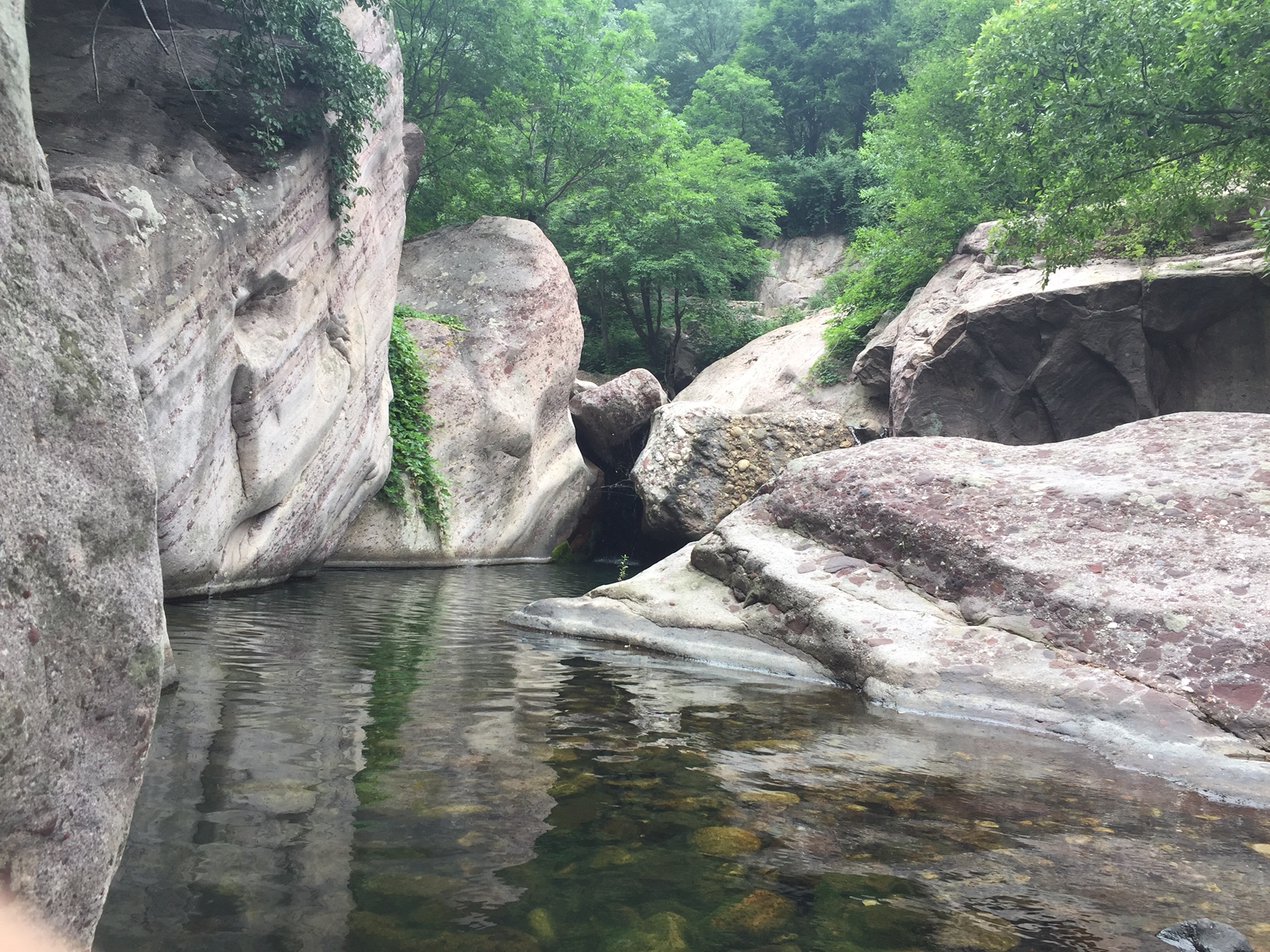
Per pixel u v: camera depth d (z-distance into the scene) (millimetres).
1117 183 11641
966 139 21078
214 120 8023
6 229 1534
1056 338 13891
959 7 24766
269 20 7953
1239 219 14016
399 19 20281
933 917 2066
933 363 15148
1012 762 3576
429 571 12727
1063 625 4730
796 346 22875
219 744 3281
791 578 5895
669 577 6965
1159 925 2070
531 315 15750
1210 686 4035
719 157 28938
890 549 5812
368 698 4223
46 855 1392
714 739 3742
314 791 2803
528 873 2225
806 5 43125
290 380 8539
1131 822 2863
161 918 1886
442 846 2381
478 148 21453
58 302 1632
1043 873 2375
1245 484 5254
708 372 25188
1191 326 13086
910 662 4848
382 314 11289
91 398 1646
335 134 9000
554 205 26266
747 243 29156
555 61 23812
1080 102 10836
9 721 1317
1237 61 9656
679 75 47938
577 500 16938
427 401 13828
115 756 1593
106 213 6242
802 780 3188
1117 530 5176
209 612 7074
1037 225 12414
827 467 6637
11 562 1375
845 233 38906
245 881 2096
